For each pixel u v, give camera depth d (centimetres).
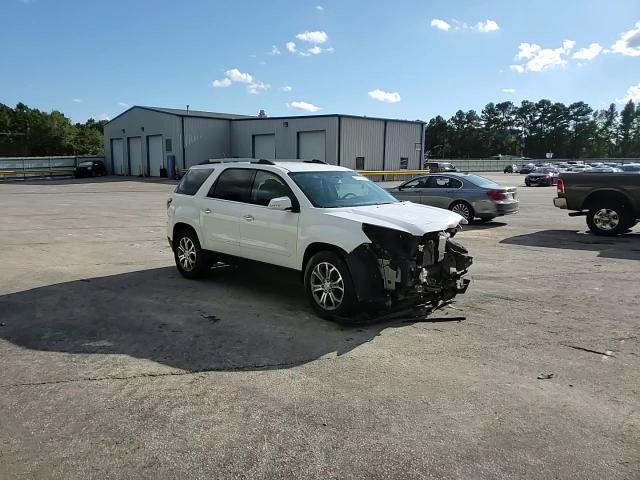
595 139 14475
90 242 1127
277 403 377
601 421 353
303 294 685
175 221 772
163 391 396
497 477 290
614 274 809
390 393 393
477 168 8381
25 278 775
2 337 516
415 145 4650
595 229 1242
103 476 291
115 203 2173
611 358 465
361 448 319
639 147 14462
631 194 1180
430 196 1513
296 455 312
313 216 586
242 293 690
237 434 335
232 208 684
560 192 1273
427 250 569
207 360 458
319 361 456
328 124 3988
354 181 683
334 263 558
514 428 343
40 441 326
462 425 346
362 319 553
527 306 628
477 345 495
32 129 9844
